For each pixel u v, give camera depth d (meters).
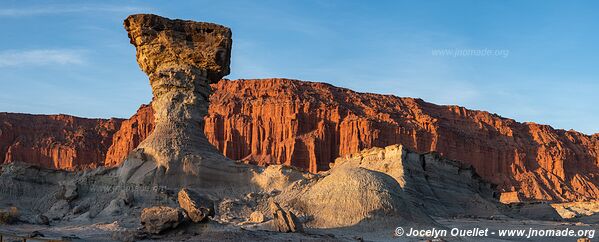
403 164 88.12
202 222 48.38
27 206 72.12
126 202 68.69
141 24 85.06
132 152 78.44
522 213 104.12
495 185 113.06
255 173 80.44
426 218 60.09
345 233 53.38
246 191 78.00
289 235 48.53
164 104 83.50
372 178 60.94
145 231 46.94
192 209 48.22
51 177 77.38
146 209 47.59
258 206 68.88
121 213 66.44
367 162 92.81
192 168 77.56
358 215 56.88
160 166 76.56
